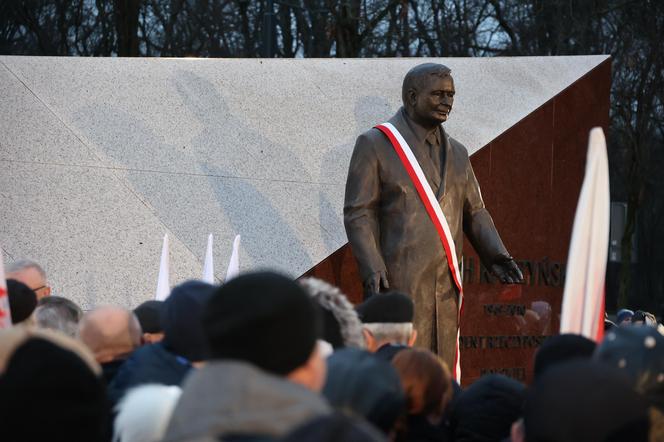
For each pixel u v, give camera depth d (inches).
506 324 479.5
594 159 211.3
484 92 498.0
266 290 109.1
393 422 148.4
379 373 149.8
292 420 102.3
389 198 363.3
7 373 112.6
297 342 108.9
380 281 354.9
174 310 179.9
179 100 474.9
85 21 1019.9
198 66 485.1
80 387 112.3
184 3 1030.4
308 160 471.5
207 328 109.4
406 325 223.3
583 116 511.5
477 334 470.6
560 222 502.9
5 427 109.4
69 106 462.9
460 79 499.8
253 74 487.8
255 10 1047.6
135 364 180.2
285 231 454.3
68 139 455.2
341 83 493.7
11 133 451.2
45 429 109.4
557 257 501.7
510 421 195.6
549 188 498.9
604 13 1012.5
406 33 1013.2
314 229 457.1
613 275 1380.4
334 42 1010.7
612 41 1043.3
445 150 371.9
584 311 209.2
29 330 157.4
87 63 474.9
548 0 1024.9
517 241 488.7
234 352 108.0
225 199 457.4
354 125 484.1
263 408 103.1
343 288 454.9
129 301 434.9
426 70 366.3
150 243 444.5
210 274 363.9
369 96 492.1
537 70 508.7
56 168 449.7
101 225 443.8
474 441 196.2
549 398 118.0
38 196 443.5
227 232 450.9
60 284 430.9
